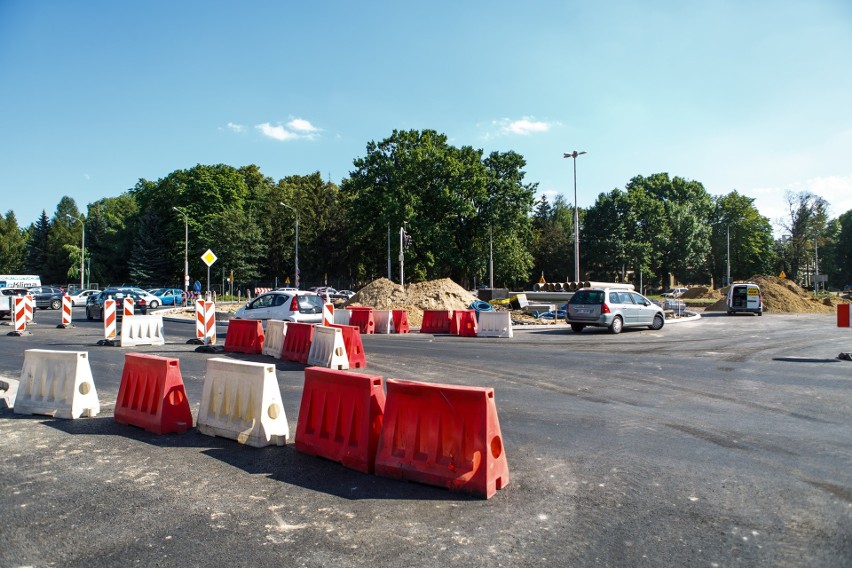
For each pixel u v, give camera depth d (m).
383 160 55.75
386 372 11.24
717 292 58.81
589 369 11.59
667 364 12.31
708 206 80.62
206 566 3.50
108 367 11.83
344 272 74.88
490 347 15.92
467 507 4.43
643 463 5.50
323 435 5.71
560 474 5.19
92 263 74.75
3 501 4.60
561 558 3.58
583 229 78.19
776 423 7.05
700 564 3.49
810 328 23.05
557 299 33.81
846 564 3.49
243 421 6.24
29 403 7.67
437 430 4.92
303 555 3.64
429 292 30.69
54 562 3.57
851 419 7.27
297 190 75.62
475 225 57.53
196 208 66.62
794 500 4.53
